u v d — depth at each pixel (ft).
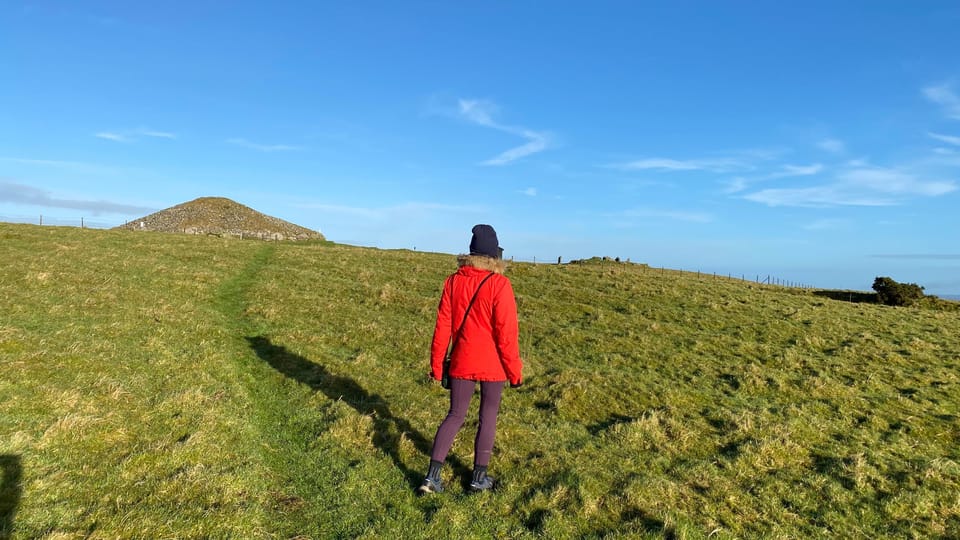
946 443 27.66
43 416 20.07
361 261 86.84
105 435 19.51
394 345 40.86
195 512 15.62
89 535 13.82
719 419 29.30
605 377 35.32
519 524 17.53
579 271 84.53
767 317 55.01
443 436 18.51
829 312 59.62
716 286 76.13
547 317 54.44
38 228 92.43
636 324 51.60
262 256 87.25
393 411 27.17
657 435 26.61
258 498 17.31
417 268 80.43
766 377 36.63
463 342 18.33
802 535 18.69
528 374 35.68
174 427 21.27
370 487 19.10
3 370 23.88
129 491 16.21
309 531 16.12
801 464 24.54
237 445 20.84
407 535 16.30
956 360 41.86
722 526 18.71
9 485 15.31
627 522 18.03
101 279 50.85
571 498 19.16
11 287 43.27
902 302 104.63
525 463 22.20
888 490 22.17
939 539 18.94
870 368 39.45
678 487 21.18
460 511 17.83
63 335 31.65
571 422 28.60
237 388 27.73
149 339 33.55
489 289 18.04
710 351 43.39
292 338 40.27
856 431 28.58
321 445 22.25
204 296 52.70
